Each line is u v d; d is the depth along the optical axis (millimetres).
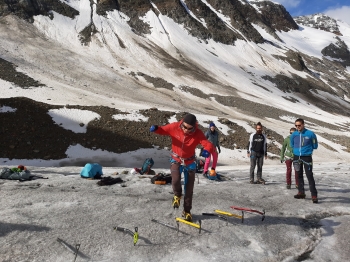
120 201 6117
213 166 10586
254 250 4371
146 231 4652
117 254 3969
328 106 86375
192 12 110375
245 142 34188
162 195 7129
